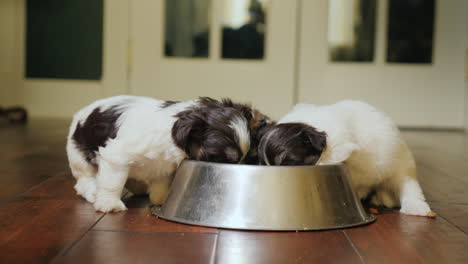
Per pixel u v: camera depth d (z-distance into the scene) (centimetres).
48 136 212
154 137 110
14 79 281
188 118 110
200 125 110
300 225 102
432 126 272
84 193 120
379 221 110
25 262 89
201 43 272
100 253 93
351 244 98
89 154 120
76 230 102
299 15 269
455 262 92
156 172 115
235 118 112
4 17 277
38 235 99
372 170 117
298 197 103
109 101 122
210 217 104
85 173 122
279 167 104
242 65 273
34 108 283
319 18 269
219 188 105
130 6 273
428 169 157
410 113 272
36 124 254
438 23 267
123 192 129
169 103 117
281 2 269
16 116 261
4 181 133
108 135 116
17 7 277
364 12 267
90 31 277
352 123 115
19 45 279
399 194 118
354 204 108
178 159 112
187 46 273
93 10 275
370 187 122
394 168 118
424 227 106
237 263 90
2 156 162
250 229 102
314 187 104
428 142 221
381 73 270
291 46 271
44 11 277
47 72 281
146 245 96
